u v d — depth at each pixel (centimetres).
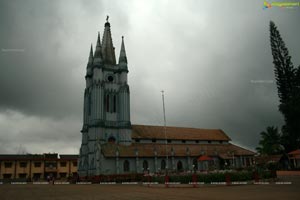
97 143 8125
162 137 9744
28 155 12719
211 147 10388
